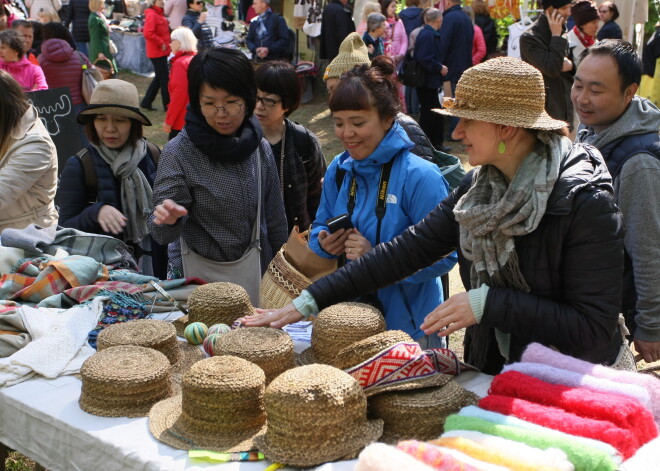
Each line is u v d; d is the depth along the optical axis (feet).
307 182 12.35
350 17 32.65
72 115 18.85
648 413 5.42
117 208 11.26
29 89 20.76
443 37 28.68
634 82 8.46
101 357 6.69
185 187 9.53
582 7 22.39
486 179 6.63
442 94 30.30
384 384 6.14
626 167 8.25
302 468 5.56
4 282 8.82
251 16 43.11
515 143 6.31
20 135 10.86
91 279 9.02
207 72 9.16
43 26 22.81
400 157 8.34
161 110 37.91
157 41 36.11
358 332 6.80
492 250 6.40
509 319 6.29
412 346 6.37
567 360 6.10
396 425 6.02
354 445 5.65
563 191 6.08
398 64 29.99
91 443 6.07
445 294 10.91
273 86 11.53
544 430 5.18
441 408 5.98
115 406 6.41
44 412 6.46
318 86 38.11
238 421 5.96
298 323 8.59
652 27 36.37
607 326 6.15
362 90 7.97
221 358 6.32
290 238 8.78
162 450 5.82
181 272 10.50
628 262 8.58
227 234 9.84
